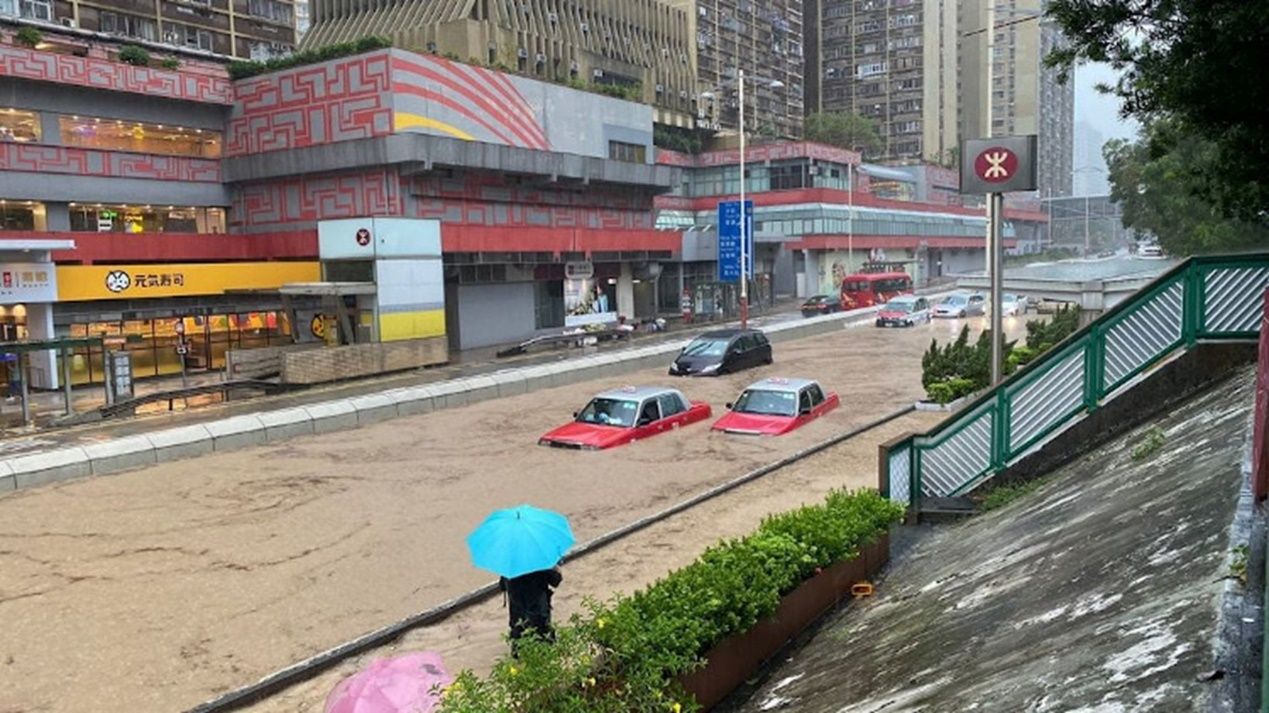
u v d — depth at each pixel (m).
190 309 38.03
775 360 32.78
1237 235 23.19
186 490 15.12
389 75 40.94
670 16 88.62
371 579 10.98
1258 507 4.92
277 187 45.19
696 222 79.44
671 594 6.79
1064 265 30.50
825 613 8.41
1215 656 3.32
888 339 39.09
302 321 41.19
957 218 99.06
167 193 43.44
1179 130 9.80
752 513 13.55
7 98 37.53
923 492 11.96
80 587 10.64
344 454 17.95
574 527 13.10
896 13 119.00
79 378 34.75
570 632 5.81
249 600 10.27
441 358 38.03
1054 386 11.49
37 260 32.56
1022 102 128.00
